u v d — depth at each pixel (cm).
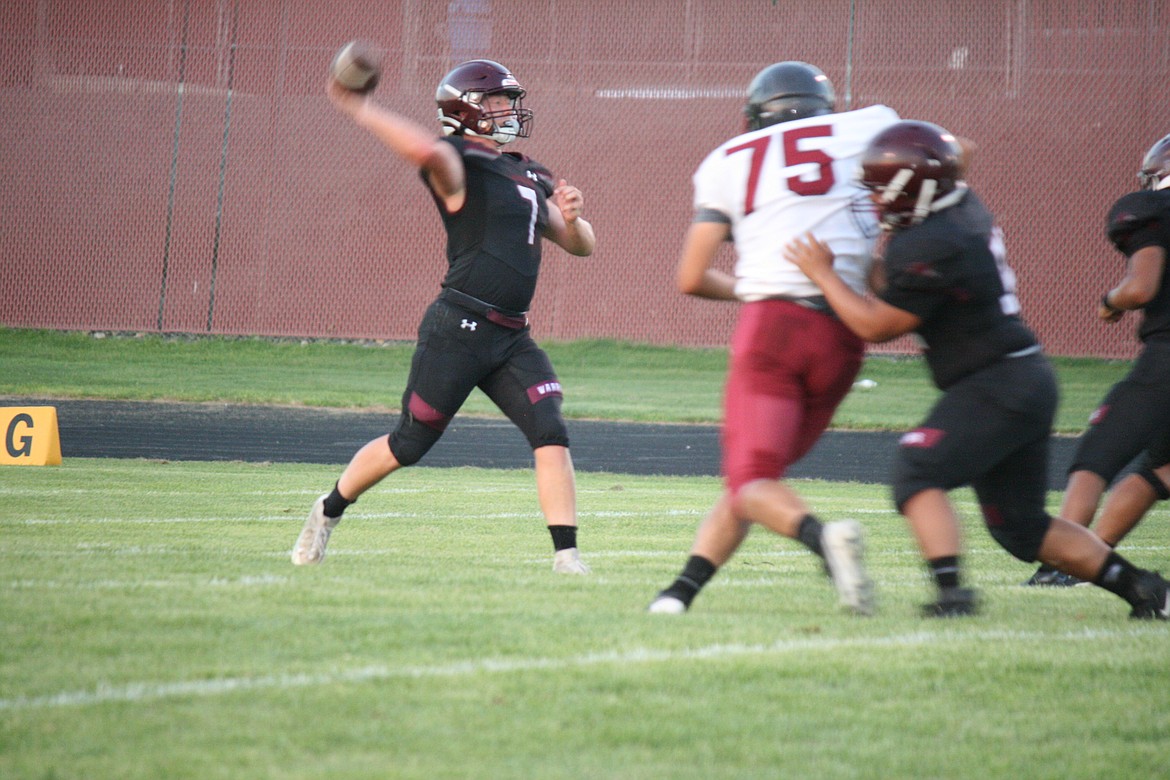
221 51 8756
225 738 952
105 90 8819
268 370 7712
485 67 1998
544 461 2006
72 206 8812
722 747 968
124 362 7844
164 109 8775
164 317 8731
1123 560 1553
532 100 8588
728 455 1416
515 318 2003
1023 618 1518
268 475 3744
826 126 1437
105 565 1786
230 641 1258
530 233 1997
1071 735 1023
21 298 8819
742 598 1661
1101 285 7881
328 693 1073
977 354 1419
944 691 1137
